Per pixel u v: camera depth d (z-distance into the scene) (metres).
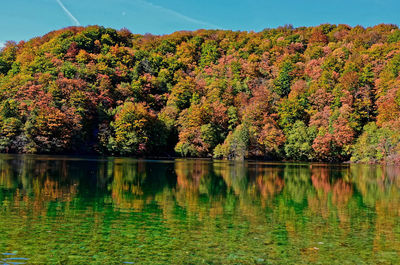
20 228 14.95
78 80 99.75
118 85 110.88
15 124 78.56
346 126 83.25
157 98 116.69
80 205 20.47
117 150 89.88
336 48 125.25
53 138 79.69
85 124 91.62
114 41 154.62
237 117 100.69
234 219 17.77
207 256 12.02
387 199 25.16
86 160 61.38
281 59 125.56
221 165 60.84
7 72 117.75
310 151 86.44
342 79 96.94
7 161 50.91
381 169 57.66
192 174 41.53
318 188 30.81
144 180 33.56
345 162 81.94
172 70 132.25
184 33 173.25
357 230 15.96
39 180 30.39
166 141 100.25
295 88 103.75
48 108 83.06
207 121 99.56
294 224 16.92
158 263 11.26
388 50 105.12
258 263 11.45
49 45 129.25
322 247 13.30
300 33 152.12
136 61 133.12
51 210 18.77
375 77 95.94
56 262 11.10
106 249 12.54
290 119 95.06
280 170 51.03
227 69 124.88
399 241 14.25
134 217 17.81
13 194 23.11
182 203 22.09
